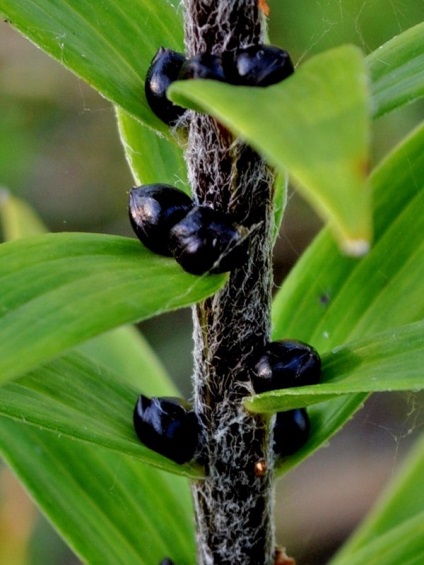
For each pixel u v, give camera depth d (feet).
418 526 0.76
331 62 0.54
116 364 0.83
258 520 0.70
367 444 1.52
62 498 0.76
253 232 0.63
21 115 1.58
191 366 1.48
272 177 0.63
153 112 0.64
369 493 1.47
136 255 0.62
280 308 0.76
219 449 0.67
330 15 1.13
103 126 1.61
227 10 0.60
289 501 1.47
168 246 0.62
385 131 1.33
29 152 1.57
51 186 1.61
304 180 0.51
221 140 0.62
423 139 0.75
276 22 1.16
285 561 0.72
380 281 0.75
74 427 0.66
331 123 0.51
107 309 0.57
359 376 0.63
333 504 1.47
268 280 0.65
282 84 0.54
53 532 1.28
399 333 0.64
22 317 0.57
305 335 0.76
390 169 0.75
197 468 0.68
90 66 0.64
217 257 0.61
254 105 0.53
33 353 0.56
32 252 0.60
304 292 0.76
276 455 0.70
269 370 0.64
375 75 0.63
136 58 0.66
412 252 0.75
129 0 0.66
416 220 0.75
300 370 0.64
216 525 0.69
